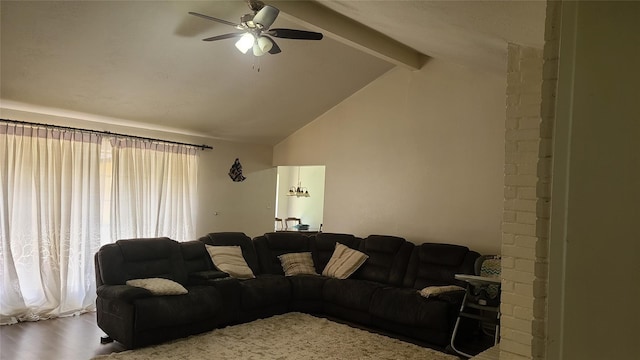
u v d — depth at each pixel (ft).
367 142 21.07
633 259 1.74
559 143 1.99
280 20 14.96
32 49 13.19
